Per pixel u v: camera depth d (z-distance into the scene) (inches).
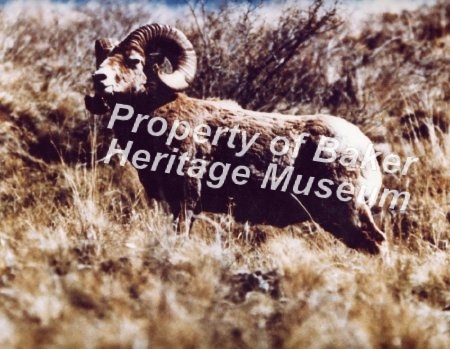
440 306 213.2
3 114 358.3
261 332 171.2
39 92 382.9
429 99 410.0
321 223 264.8
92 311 173.8
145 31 261.3
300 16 383.2
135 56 257.3
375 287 210.5
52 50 430.0
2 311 172.2
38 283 185.5
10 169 333.4
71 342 155.2
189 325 165.0
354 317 186.1
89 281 187.6
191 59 266.2
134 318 171.9
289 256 226.7
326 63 418.9
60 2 473.1
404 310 189.3
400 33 475.8
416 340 175.0
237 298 195.5
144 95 261.0
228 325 173.0
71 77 407.5
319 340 167.9
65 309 171.6
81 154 350.3
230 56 373.4
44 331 162.2
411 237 301.6
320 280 208.7
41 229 242.7
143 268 203.9
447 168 350.6
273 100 378.9
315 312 183.6
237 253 247.3
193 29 392.8
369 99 405.4
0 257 208.1
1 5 458.0
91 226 243.3
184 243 228.8
